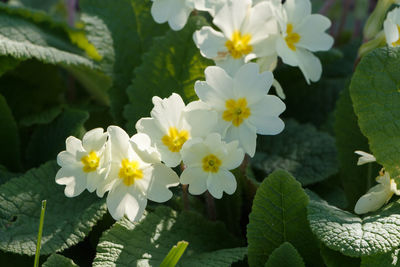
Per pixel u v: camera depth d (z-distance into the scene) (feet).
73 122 1.44
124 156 1.16
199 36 1.25
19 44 1.41
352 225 1.14
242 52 1.26
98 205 1.25
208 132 1.18
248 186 1.37
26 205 1.28
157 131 1.17
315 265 1.20
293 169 1.47
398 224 1.13
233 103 1.19
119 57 1.49
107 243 1.19
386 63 1.19
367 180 1.36
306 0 1.29
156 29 1.51
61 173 1.18
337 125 1.37
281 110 1.18
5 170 1.42
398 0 1.31
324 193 1.44
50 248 1.21
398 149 1.19
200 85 1.18
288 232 1.19
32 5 2.23
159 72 1.38
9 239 1.22
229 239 1.31
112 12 1.50
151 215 1.25
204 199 1.44
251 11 1.24
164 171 1.17
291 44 1.29
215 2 1.24
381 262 1.14
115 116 1.47
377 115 1.19
